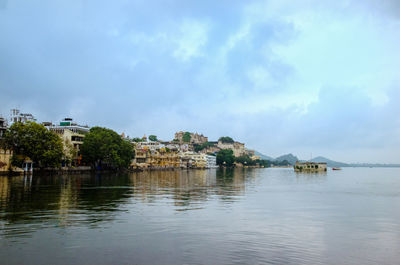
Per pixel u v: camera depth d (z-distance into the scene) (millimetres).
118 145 125750
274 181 85375
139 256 15867
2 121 101500
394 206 34688
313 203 36812
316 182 82562
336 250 17625
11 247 17016
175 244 18016
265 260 15719
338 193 49938
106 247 17234
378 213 29828
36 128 88250
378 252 17375
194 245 17906
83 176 91812
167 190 50875
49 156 86938
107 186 56188
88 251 16516
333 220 26141
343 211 30875
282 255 16562
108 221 23844
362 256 16688
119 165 126375
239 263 15203
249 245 18188
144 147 199125
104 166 130375
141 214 26969
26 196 38500
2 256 15578
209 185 65375
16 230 20641
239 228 22312
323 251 17406
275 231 21719
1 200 34719
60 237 19078
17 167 87062
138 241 18484
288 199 40500
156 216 26172
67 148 106750
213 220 24938
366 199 41438
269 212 29453
